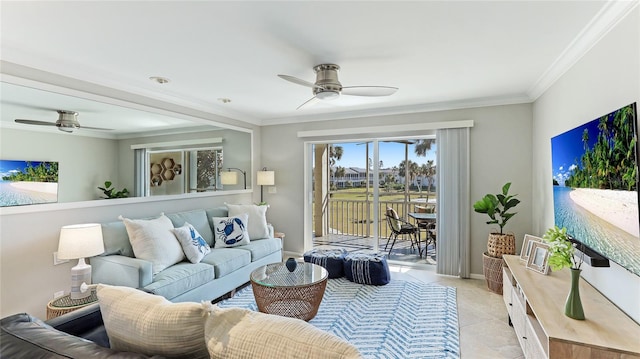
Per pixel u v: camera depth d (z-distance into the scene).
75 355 0.95
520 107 3.76
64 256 2.34
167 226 3.14
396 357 2.22
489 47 2.38
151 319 1.05
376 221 4.73
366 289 3.54
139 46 2.35
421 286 3.64
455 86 3.37
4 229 2.43
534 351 1.83
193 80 3.17
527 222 3.73
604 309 1.82
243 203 4.98
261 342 0.88
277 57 2.57
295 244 5.14
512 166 3.80
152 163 3.58
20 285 2.51
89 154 2.98
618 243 1.67
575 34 2.15
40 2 1.74
